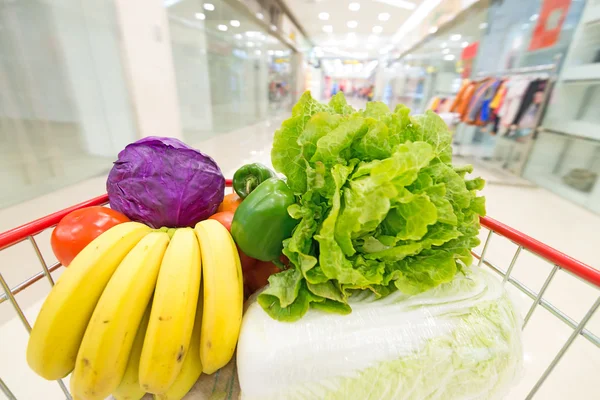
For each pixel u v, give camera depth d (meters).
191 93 2.89
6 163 1.97
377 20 5.45
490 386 0.49
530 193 2.50
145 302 0.42
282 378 0.43
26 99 2.03
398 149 0.44
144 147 0.66
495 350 0.48
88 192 2.14
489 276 0.60
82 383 0.40
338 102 0.59
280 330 0.45
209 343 0.43
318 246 0.48
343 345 0.44
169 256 0.43
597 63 2.13
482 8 3.36
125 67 2.04
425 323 0.48
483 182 0.56
